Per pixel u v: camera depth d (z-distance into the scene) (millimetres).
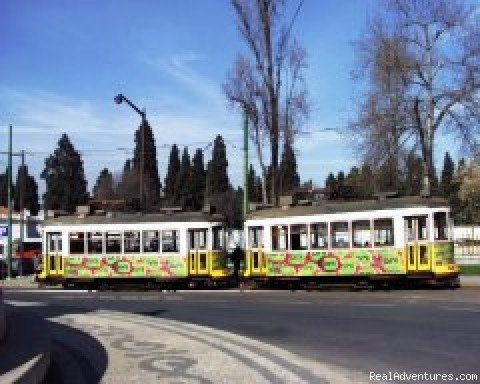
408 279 30891
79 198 98375
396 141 42438
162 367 12727
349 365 12625
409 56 42125
